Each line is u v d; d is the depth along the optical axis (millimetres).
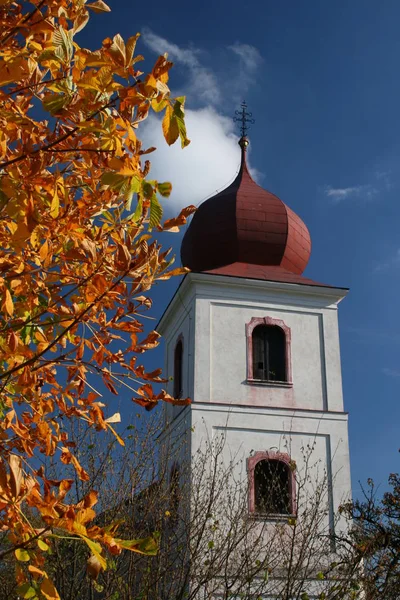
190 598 11547
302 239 27859
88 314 3902
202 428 22094
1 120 3541
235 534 13430
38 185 3506
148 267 3777
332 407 23422
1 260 3793
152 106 3178
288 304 24844
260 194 28375
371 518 18906
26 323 3791
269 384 23359
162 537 12914
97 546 2912
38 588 3012
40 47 3525
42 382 4184
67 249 4035
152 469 13219
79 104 3238
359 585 12289
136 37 3107
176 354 26109
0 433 3824
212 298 24344
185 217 3891
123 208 4012
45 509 3051
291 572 13914
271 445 22438
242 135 31219
